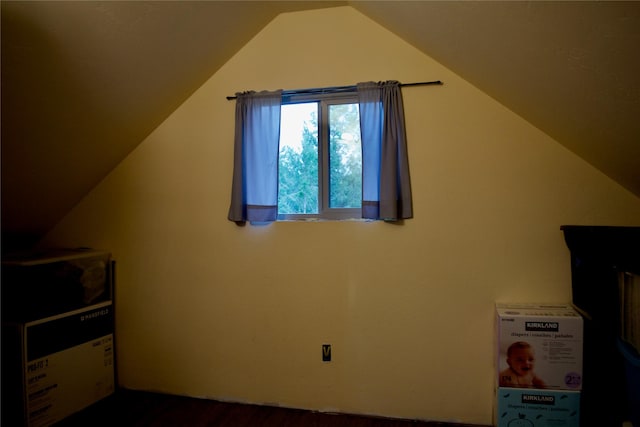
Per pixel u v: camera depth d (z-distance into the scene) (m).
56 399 1.89
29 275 1.87
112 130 1.95
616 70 1.02
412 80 1.95
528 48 1.24
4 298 1.82
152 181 2.25
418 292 1.95
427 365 1.95
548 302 1.83
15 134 1.56
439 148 1.92
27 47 1.29
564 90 1.31
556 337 1.62
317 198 2.14
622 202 1.73
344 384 2.03
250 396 2.13
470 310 1.90
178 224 2.22
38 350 1.82
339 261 2.03
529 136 1.83
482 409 1.89
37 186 1.94
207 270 2.19
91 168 2.12
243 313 2.14
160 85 1.91
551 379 1.63
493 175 1.87
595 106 1.26
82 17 1.31
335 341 2.04
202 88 2.19
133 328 2.29
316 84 2.05
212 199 2.18
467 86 1.89
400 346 1.97
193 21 1.69
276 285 2.10
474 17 1.30
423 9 1.50
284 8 2.04
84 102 1.66
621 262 1.40
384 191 1.89
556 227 1.81
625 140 1.33
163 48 1.70
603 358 1.51
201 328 2.20
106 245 2.31
